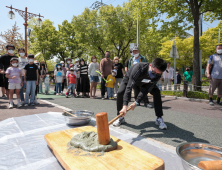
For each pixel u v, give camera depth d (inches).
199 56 327.3
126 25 729.6
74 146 70.8
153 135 107.3
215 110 187.6
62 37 979.3
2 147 86.6
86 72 304.0
